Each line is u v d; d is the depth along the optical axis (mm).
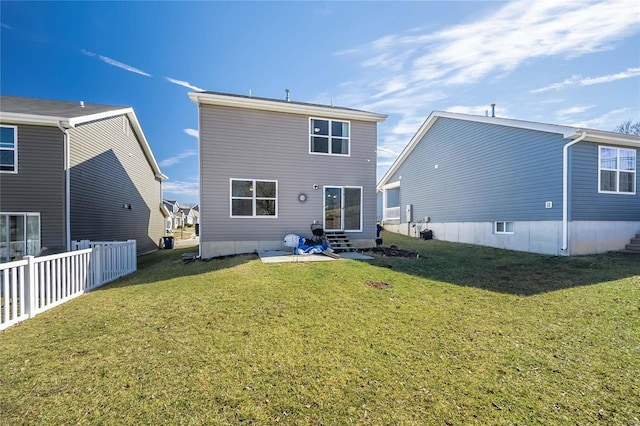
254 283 6176
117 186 13555
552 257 9148
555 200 9773
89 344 3639
